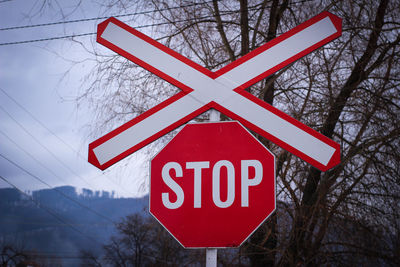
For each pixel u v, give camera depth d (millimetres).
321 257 5582
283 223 5621
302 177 5793
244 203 2074
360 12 5840
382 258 5387
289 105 6020
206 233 2064
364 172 5648
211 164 2146
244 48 6168
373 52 5762
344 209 5582
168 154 2195
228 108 2238
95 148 2289
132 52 2410
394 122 5621
